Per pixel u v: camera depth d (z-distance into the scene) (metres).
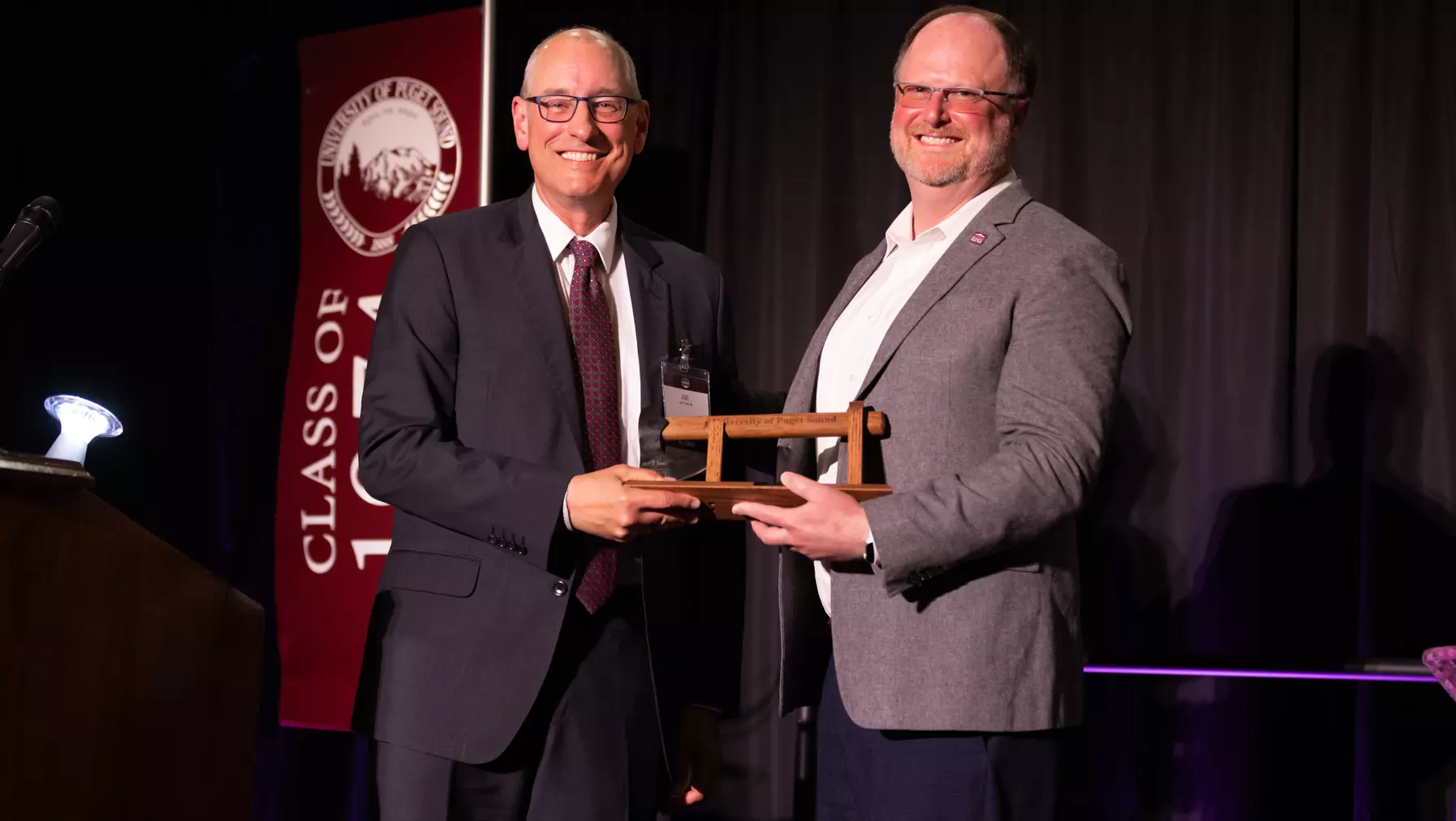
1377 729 2.37
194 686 1.41
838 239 2.81
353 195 2.73
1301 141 2.51
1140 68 2.62
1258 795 2.43
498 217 1.86
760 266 2.89
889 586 1.41
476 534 1.64
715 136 2.95
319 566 2.68
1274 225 2.47
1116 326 1.51
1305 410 2.47
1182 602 2.49
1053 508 1.41
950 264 1.57
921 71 1.68
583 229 1.89
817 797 1.65
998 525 1.40
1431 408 2.37
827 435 1.51
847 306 1.76
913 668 1.47
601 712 1.71
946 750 1.48
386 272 2.68
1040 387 1.46
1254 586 2.43
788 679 1.64
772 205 2.89
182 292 3.42
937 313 1.54
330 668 2.64
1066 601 1.51
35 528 1.25
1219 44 2.56
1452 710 2.33
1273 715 2.44
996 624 1.45
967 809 1.45
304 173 2.79
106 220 3.38
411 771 1.65
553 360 1.74
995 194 1.65
